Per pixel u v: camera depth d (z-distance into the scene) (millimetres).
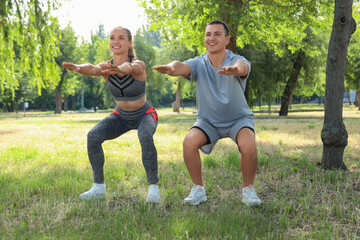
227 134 3717
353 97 77250
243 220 3014
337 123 5262
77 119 29688
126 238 2633
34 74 11281
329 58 5344
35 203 3623
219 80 3617
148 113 3951
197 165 3588
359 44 26688
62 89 52156
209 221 2924
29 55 11055
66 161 6023
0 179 4539
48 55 11219
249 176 3488
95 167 3832
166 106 88812
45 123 22250
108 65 3191
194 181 3637
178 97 49250
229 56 3643
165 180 4523
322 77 28281
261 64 23891
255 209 3400
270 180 4547
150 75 41812
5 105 65812
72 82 52438
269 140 8938
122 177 4773
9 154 6797
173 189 4176
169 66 3354
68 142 9406
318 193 3980
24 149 7672
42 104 73438
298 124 15469
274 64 24484
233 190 4148
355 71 31500
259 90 24641
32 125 19312
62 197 3793
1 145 8547
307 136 9828
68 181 4320
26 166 5582
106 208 3412
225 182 4445
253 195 3479
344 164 5340
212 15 11992
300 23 13273
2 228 2875
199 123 3705
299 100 82688
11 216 3166
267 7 12836
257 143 8273
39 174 4922
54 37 11203
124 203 3664
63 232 2770
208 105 3666
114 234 2738
